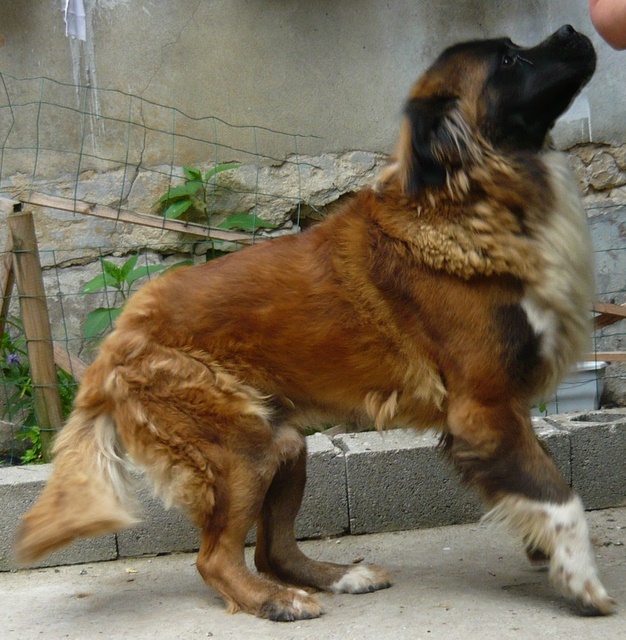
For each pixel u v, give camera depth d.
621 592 1.99
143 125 2.92
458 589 2.05
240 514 2.01
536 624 1.87
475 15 2.93
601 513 2.42
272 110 2.94
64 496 1.99
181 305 2.02
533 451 1.93
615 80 2.92
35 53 2.89
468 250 1.91
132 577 2.23
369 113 2.95
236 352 2.01
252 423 2.00
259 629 1.93
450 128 1.93
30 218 2.48
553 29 2.92
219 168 2.84
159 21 2.90
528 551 2.10
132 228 2.93
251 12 2.91
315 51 2.93
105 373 2.03
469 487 1.99
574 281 1.96
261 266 2.03
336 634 1.89
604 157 2.95
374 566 2.12
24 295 2.48
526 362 1.94
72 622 2.01
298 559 2.13
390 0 2.92
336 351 2.00
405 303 1.97
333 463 2.37
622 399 2.92
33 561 1.98
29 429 2.68
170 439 2.00
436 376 1.97
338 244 2.02
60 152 2.92
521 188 1.93
